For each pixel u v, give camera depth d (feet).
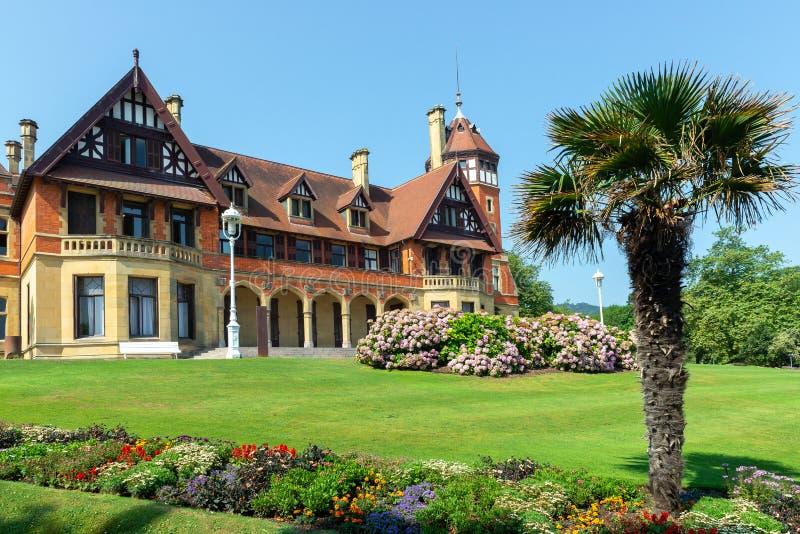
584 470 32.27
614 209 26.96
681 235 26.50
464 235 133.49
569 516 26.21
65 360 70.90
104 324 78.84
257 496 26.37
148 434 39.01
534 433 44.34
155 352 79.87
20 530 23.86
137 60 91.35
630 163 26.35
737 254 176.96
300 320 114.01
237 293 106.01
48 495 26.63
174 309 84.23
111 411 46.29
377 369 78.23
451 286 123.13
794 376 84.89
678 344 26.61
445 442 40.16
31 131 103.86
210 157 113.70
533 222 29.76
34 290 78.23
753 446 43.19
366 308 123.44
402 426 44.65
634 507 26.94
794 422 51.31
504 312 145.89
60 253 79.05
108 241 79.92
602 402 58.44
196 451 31.01
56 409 46.29
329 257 117.19
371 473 28.91
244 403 51.24
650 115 27.04
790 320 167.43
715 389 69.46
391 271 125.70
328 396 56.29
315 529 23.91
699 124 26.45
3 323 95.45
